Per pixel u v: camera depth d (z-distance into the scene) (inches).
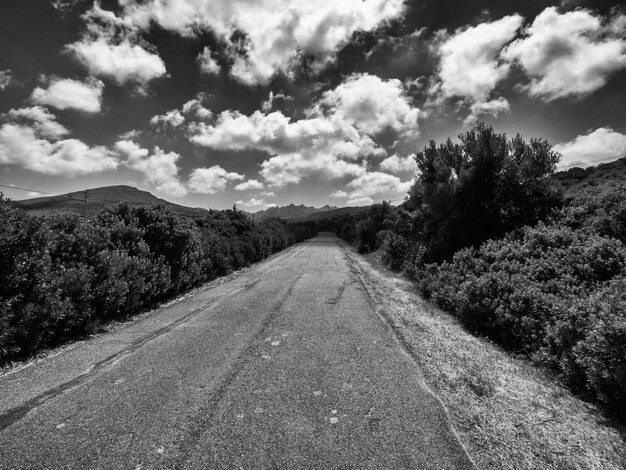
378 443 116.3
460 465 106.5
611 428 132.1
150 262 317.4
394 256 625.3
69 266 238.8
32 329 193.0
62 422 127.6
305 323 265.1
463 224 458.6
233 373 171.9
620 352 137.5
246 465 104.7
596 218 307.0
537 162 420.8
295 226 2103.8
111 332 243.3
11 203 203.5
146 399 145.2
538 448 117.0
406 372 175.2
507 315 223.1
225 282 473.1
